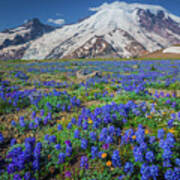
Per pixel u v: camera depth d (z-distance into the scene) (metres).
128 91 11.04
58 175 4.33
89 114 6.73
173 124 6.09
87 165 4.34
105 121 6.02
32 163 4.38
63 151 4.87
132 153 4.56
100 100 9.92
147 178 3.70
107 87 13.23
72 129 5.96
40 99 9.35
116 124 6.36
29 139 5.15
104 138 4.99
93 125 5.70
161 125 6.20
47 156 4.75
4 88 11.91
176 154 4.54
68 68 27.27
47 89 12.99
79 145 5.09
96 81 15.20
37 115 7.85
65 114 7.94
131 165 3.92
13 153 4.64
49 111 7.98
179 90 12.72
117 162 4.12
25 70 24.00
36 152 4.51
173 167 4.22
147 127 6.20
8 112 8.21
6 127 6.77
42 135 6.10
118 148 4.86
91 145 5.11
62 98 9.60
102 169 4.29
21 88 13.17
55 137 5.17
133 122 6.40
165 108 7.77
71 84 14.23
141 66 29.47
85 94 10.86
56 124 6.87
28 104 9.21
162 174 4.07
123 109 6.88
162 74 19.30
